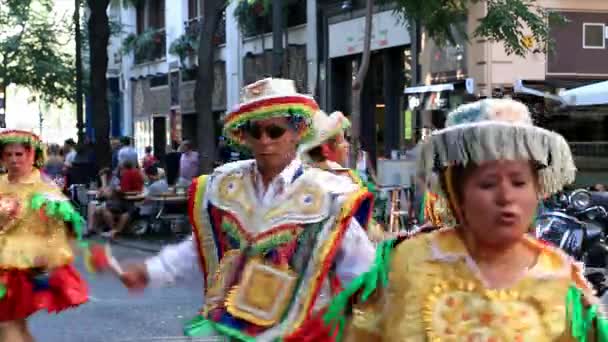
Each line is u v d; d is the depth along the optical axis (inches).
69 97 1412.4
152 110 1521.9
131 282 177.9
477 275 100.9
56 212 249.1
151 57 1508.4
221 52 1243.8
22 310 250.2
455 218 104.3
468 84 703.1
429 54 804.6
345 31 950.4
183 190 689.6
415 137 780.6
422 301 102.3
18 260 245.4
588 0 726.5
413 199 458.0
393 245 107.7
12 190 250.1
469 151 96.5
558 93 620.7
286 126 165.9
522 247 101.7
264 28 1096.8
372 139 947.3
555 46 697.0
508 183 96.9
